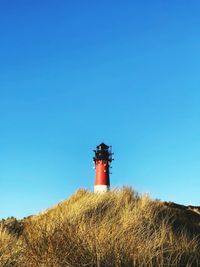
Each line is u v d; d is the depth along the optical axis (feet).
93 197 58.29
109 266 26.11
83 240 28.45
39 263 27.66
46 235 30.32
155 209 53.52
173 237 31.96
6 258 31.94
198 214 62.95
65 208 57.16
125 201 54.13
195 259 28.60
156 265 26.18
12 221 57.11
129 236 30.37
